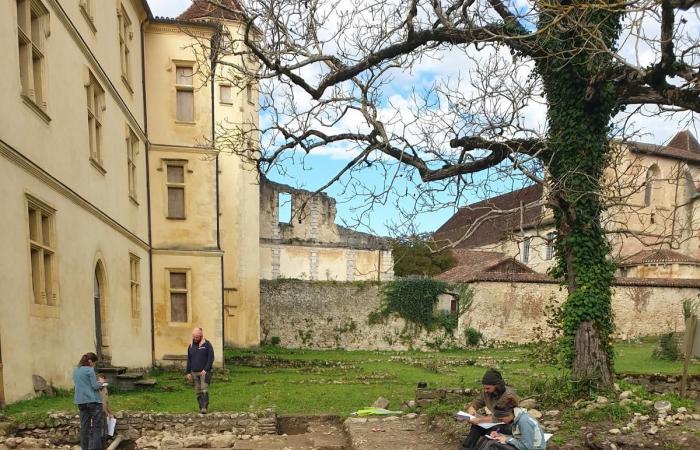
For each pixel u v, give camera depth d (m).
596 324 8.52
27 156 8.61
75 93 10.78
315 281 29.42
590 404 7.73
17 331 8.11
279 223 35.62
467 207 8.41
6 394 7.81
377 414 9.27
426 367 19.67
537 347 10.13
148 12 16.38
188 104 17.31
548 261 37.03
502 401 5.07
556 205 8.49
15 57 8.29
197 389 9.31
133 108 15.41
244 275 26.64
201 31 17.00
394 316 29.08
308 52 9.18
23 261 8.35
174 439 8.16
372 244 37.16
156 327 16.75
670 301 28.58
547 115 8.98
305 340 28.78
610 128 9.02
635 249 33.00
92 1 12.06
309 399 11.48
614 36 8.27
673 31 6.46
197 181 17.17
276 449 7.70
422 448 6.93
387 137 9.32
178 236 17.03
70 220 10.34
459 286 28.92
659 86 7.52
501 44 8.92
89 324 11.16
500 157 9.57
